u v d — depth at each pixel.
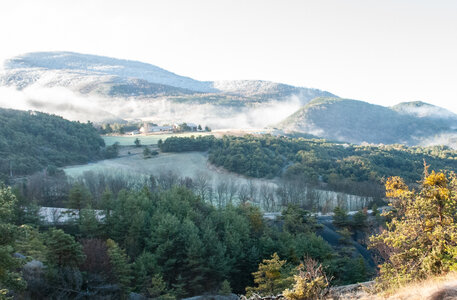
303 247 62.19
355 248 72.88
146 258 54.22
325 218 98.38
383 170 165.38
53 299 35.31
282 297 22.11
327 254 59.91
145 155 185.12
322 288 19.88
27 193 93.12
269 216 97.62
